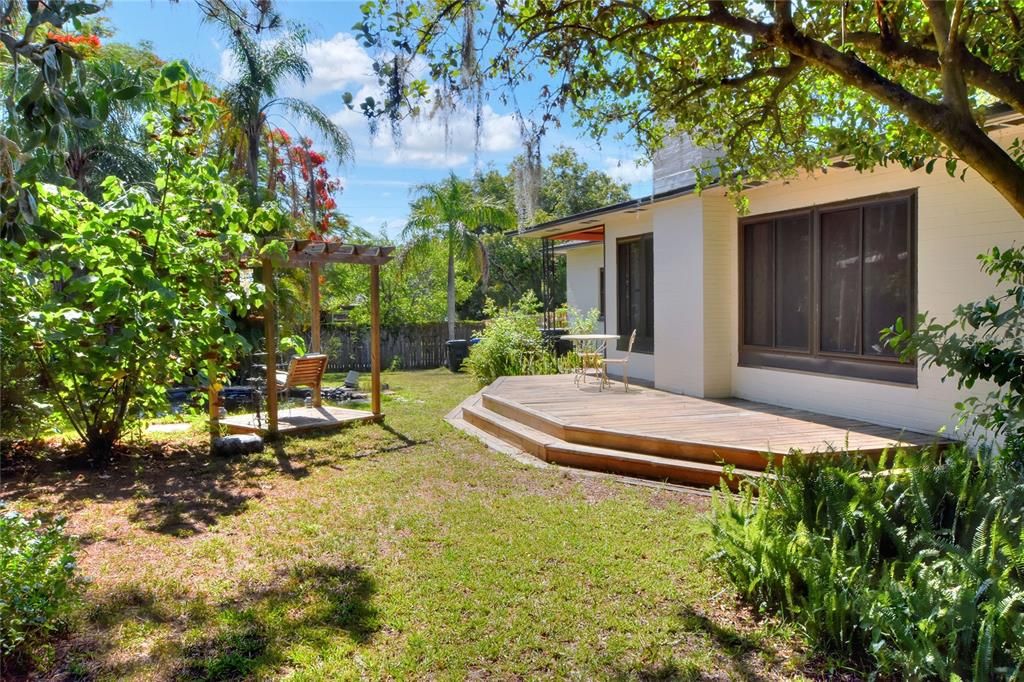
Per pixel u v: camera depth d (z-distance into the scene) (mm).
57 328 6555
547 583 4137
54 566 3531
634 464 6609
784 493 4395
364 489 6305
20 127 2832
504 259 32781
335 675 3119
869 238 7340
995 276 5973
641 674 3139
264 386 12625
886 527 3873
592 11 4980
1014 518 3600
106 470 6973
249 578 4227
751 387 9203
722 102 5746
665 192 9609
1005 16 4477
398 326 22125
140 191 6738
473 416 9844
